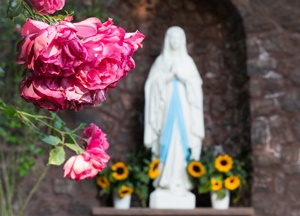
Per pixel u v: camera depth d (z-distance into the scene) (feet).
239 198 19.38
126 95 20.54
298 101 19.61
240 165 19.07
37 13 4.41
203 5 20.90
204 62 20.98
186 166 18.53
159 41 21.08
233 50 20.76
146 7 20.99
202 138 18.72
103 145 4.61
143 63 20.92
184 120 18.66
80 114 19.48
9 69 18.30
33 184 18.66
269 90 19.69
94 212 18.35
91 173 4.41
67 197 18.98
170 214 18.12
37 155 18.81
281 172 19.24
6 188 18.15
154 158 18.76
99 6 19.70
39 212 18.74
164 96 18.72
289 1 20.20
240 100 20.40
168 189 18.45
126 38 3.95
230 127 20.53
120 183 18.49
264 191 19.08
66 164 4.42
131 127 20.39
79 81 3.71
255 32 20.01
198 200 19.80
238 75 20.54
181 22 21.13
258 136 19.35
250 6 20.10
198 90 18.81
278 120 19.51
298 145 19.39
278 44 19.93
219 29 21.06
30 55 3.64
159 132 18.70
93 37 3.72
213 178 18.31
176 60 19.04
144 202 18.70
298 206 19.10
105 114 19.97
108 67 3.77
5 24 18.43
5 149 18.42
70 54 3.59
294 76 19.77
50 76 3.70
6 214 17.95
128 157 19.34
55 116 5.82
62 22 3.74
